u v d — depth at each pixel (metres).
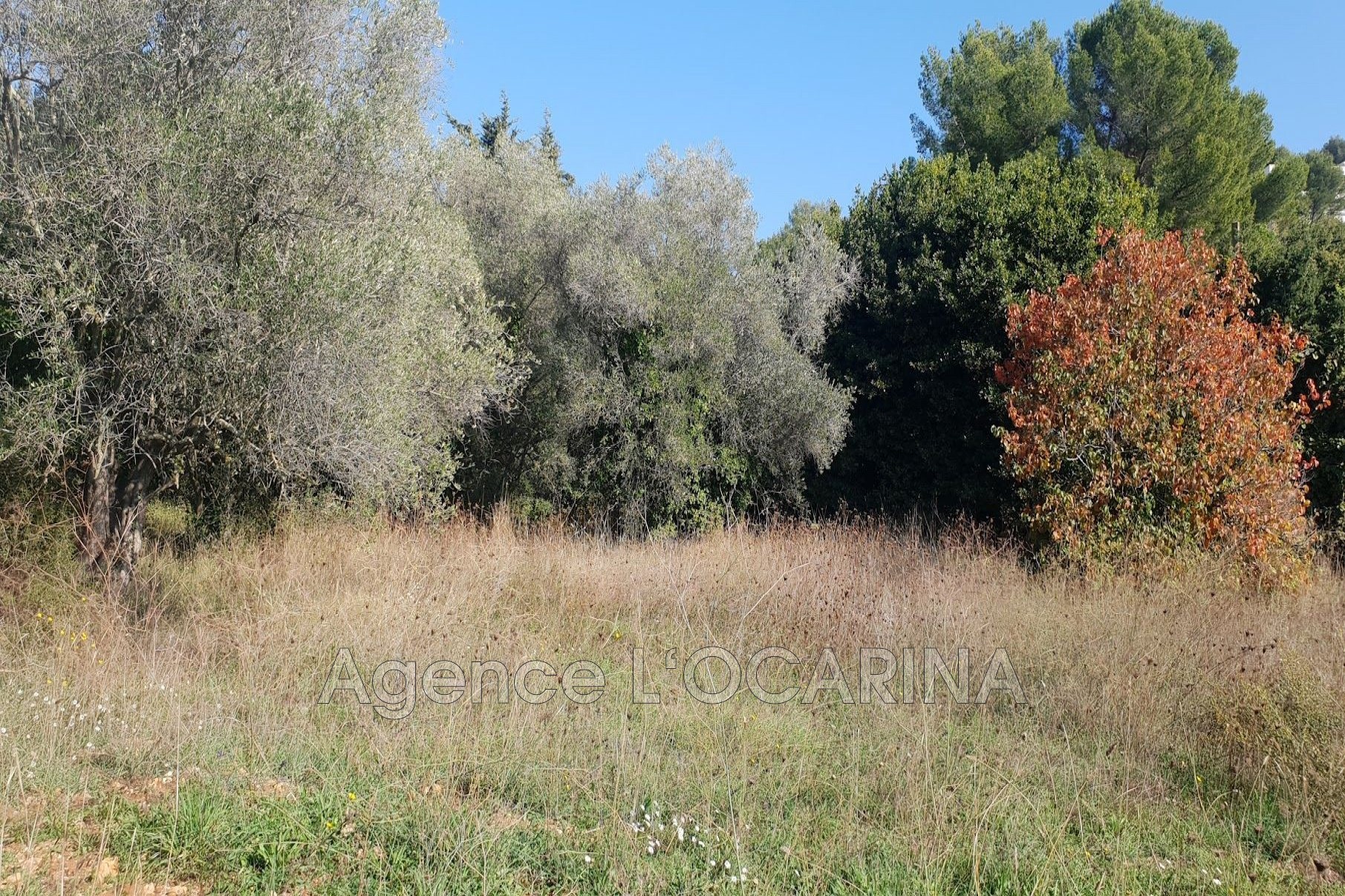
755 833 4.18
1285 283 13.82
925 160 20.70
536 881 3.67
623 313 13.14
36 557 7.30
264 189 7.63
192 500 11.10
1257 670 5.95
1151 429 10.12
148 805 4.12
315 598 7.56
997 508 14.14
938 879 3.80
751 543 10.80
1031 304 11.55
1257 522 9.70
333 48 8.67
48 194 7.19
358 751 4.82
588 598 8.25
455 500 14.28
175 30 7.89
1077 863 3.97
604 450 13.50
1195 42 21.16
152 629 6.85
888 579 8.91
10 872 3.39
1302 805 4.65
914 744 5.19
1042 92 21.23
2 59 7.57
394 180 8.56
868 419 15.67
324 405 7.64
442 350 9.76
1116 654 6.50
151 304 7.44
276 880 3.54
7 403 7.15
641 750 4.75
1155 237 15.07
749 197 14.09
